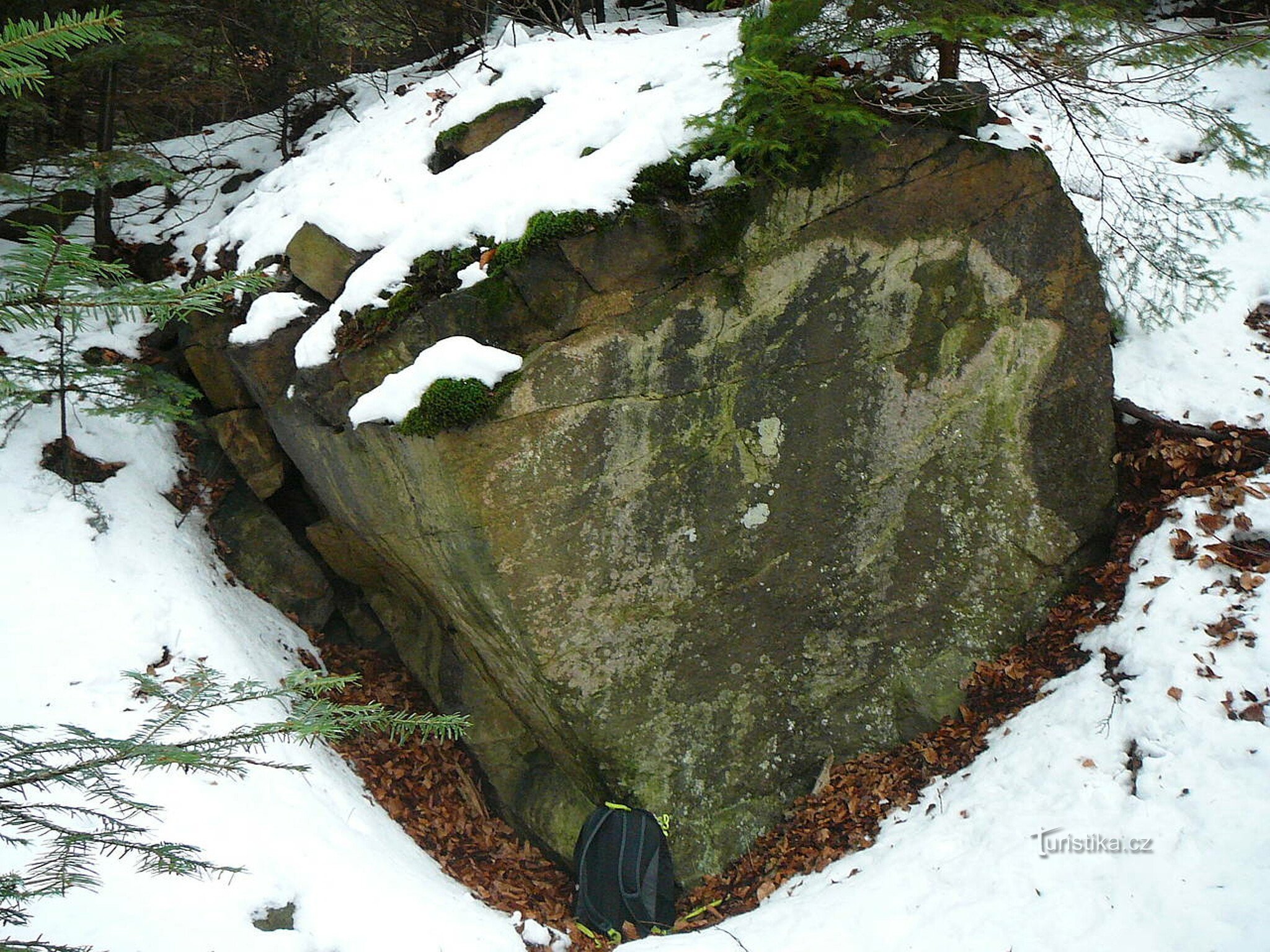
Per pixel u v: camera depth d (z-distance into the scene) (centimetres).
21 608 510
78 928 356
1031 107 759
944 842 441
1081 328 563
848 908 427
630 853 495
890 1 493
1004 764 472
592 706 512
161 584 556
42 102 805
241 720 497
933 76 614
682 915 502
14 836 386
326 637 663
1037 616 546
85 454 616
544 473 491
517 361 489
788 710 533
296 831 439
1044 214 555
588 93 604
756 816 523
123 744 246
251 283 277
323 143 763
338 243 581
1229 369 605
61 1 686
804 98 478
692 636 521
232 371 649
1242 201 619
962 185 539
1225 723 426
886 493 541
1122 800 418
